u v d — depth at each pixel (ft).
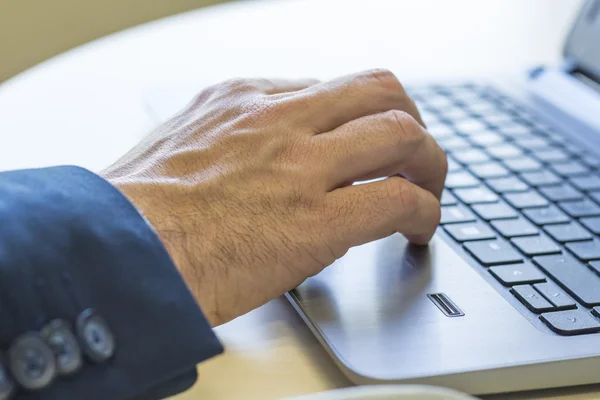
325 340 1.42
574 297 1.59
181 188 1.57
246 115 1.74
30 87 3.03
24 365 1.06
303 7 4.30
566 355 1.38
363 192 1.64
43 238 1.19
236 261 1.52
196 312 1.25
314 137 1.69
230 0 6.04
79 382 1.12
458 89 3.17
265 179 1.62
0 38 5.74
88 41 5.97
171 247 1.48
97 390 1.13
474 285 1.65
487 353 1.38
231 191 1.59
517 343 1.42
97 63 3.32
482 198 2.16
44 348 1.09
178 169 1.63
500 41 3.86
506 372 1.34
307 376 1.41
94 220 1.26
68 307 1.15
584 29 3.15
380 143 1.69
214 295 1.50
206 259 1.50
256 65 3.28
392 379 1.30
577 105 2.95
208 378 1.40
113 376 1.15
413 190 1.68
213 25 3.91
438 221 1.76
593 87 3.09
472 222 1.99
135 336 1.19
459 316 1.51
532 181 2.30
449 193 2.20
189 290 1.27
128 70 3.21
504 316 1.52
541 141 2.66
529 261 1.77
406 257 1.77
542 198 2.17
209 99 1.93
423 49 3.68
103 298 1.19
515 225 1.97
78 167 1.40
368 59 3.46
